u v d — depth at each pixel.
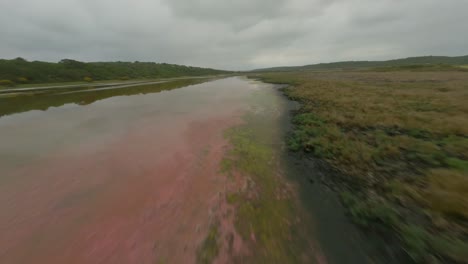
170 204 5.08
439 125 8.20
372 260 3.49
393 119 9.55
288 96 20.39
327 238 3.99
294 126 11.07
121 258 3.69
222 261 3.55
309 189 5.62
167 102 20.16
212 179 6.19
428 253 3.34
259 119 12.75
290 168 6.82
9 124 13.05
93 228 4.38
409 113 10.21
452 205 3.94
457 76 27.89
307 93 19.80
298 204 5.02
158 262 3.59
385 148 6.89
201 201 5.16
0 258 3.76
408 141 7.12
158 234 4.16
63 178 6.39
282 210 4.81
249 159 7.50
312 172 6.46
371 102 13.38
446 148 6.40
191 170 6.74
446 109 10.42
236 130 10.74
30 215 4.79
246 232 4.16
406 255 3.43
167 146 8.79
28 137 10.23
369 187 5.27
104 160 7.57
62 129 11.54
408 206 4.34
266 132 10.39
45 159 7.74
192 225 4.37
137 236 4.13
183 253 3.73
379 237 3.86
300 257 3.62
